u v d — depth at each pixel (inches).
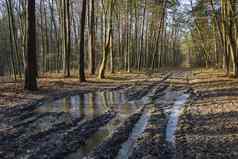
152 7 2427.4
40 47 2726.4
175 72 2615.7
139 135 576.1
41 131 592.7
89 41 2082.9
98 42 2851.9
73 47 2920.8
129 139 550.0
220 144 499.8
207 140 526.0
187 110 808.3
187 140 531.8
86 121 685.3
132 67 2871.6
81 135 568.4
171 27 3452.3
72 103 929.5
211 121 666.2
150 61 3181.6
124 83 1503.4
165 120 698.8
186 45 4023.1
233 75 1558.8
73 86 1302.9
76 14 2844.5
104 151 478.3
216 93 1094.4
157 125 647.8
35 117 719.7
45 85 1256.8
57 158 447.8
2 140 532.1
